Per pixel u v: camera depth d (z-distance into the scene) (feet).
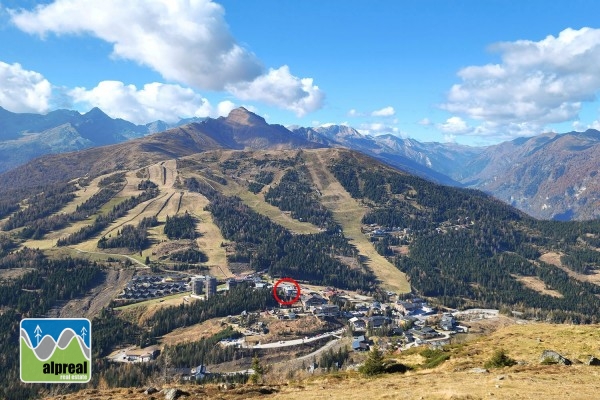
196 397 160.04
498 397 130.41
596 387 142.20
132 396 163.73
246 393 166.81
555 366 185.37
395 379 184.14
